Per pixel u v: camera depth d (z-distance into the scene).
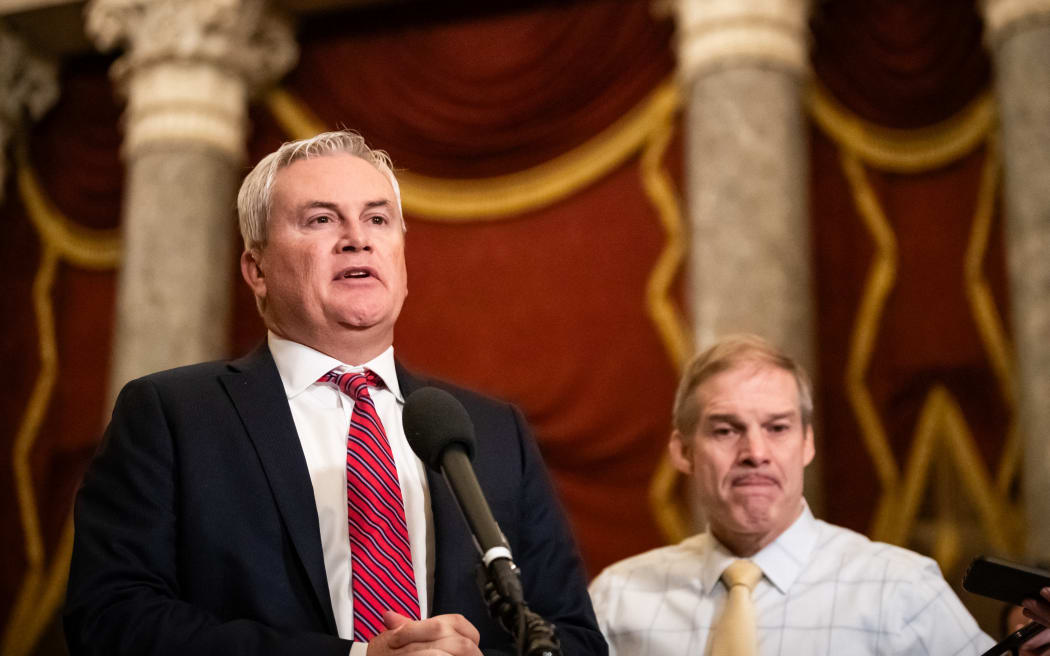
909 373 9.79
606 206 10.94
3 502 11.88
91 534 2.63
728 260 9.64
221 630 2.46
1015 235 9.11
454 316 10.98
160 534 2.64
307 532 2.70
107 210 12.38
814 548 3.90
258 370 2.96
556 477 10.41
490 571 2.19
